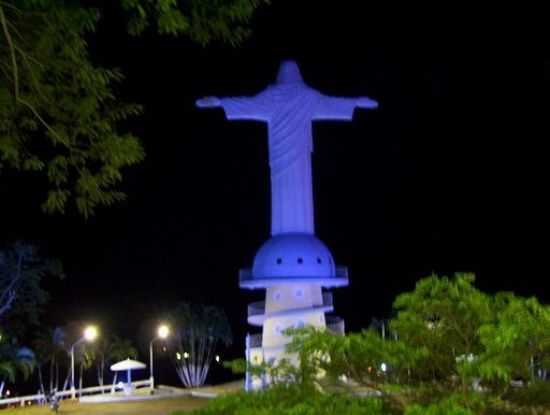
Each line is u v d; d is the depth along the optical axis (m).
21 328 50.75
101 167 10.08
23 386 61.44
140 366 52.06
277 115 41.34
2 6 9.08
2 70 9.62
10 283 48.50
